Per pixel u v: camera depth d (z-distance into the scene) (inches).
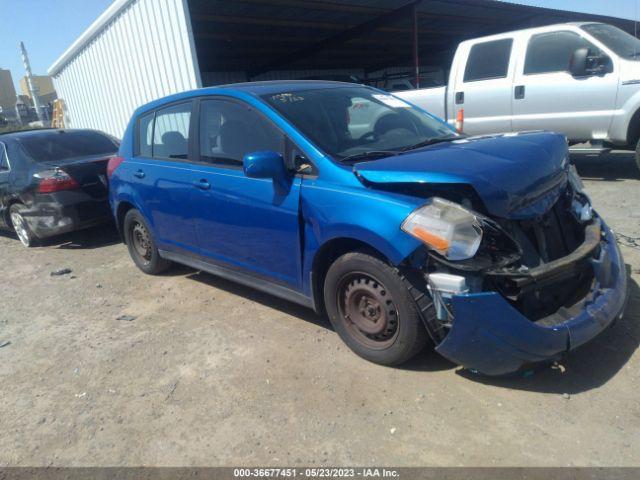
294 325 155.1
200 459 103.9
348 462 98.8
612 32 285.4
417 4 553.9
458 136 158.7
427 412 109.7
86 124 562.3
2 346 165.0
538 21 720.3
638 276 159.0
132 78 435.5
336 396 118.3
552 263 107.3
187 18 350.0
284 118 141.1
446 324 109.8
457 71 326.6
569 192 135.3
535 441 98.6
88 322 176.1
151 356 146.6
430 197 110.7
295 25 615.8
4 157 287.1
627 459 92.3
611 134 273.0
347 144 138.0
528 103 296.2
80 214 264.4
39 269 246.2
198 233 170.9
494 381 117.2
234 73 917.8
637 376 113.6
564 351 105.9
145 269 215.5
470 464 95.0
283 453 103.0
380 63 1039.0
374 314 124.7
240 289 189.3
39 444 114.1
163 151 185.3
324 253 131.0
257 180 142.9
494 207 107.0
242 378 129.9
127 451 108.5
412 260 108.8
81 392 132.7
